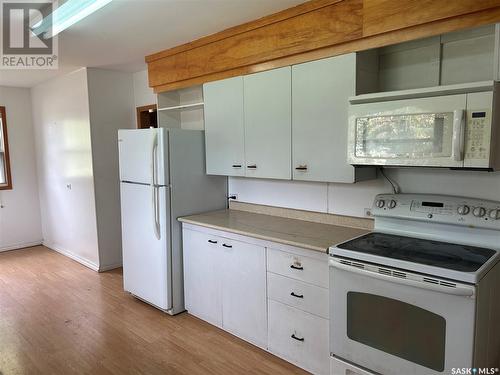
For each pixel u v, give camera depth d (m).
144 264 3.38
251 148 2.91
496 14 1.77
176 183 3.20
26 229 5.60
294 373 2.41
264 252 2.55
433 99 1.87
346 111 2.31
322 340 2.29
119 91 4.46
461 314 1.65
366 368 2.02
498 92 1.75
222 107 3.11
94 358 2.62
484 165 1.74
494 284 1.83
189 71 3.30
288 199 3.13
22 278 4.25
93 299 3.64
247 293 2.71
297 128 2.58
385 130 2.06
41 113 5.26
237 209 3.54
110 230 4.50
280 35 2.58
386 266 1.86
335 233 2.54
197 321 3.15
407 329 1.83
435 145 1.88
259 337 2.68
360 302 2.00
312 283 2.29
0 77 4.60
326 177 2.46
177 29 2.90
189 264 3.19
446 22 1.91
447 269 1.68
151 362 2.56
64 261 4.89
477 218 2.01
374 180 2.57
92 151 4.27
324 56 2.39
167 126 3.85
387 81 2.47
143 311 3.36
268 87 2.73
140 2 2.35
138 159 3.30
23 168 5.50
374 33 2.13
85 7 2.40
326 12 2.33
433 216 2.16
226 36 2.93
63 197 5.00
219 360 2.57
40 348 2.76
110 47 3.36
